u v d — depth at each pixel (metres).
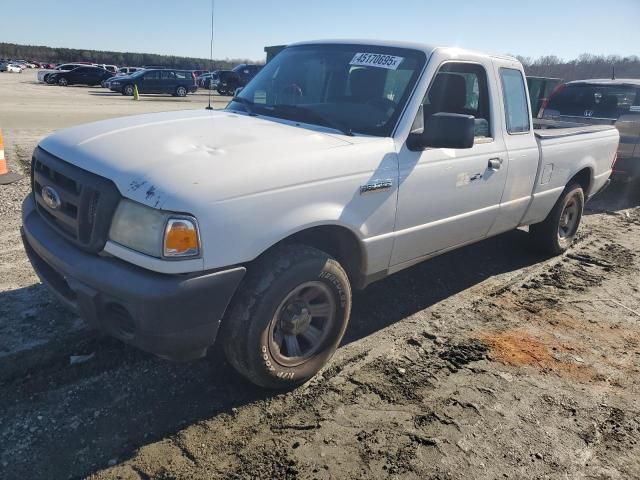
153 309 2.44
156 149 2.78
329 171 2.97
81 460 2.54
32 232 3.05
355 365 3.49
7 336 3.44
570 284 5.14
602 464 2.77
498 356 3.73
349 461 2.65
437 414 3.05
